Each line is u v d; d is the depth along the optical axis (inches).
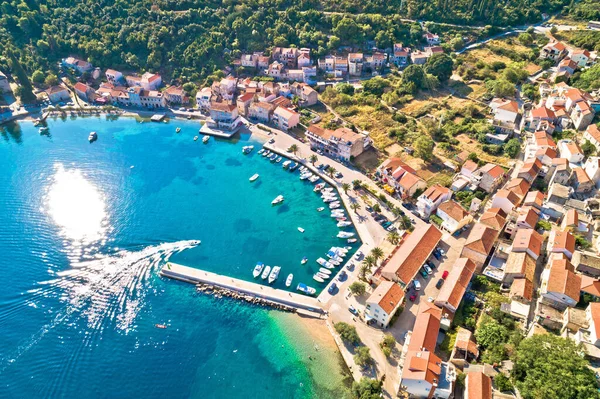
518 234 4591.5
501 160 6151.6
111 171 6633.9
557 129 6520.7
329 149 6707.7
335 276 4660.4
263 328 4220.0
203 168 6702.8
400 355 3806.6
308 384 3720.5
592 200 4943.4
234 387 3740.2
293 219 5605.3
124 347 4072.3
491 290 4239.7
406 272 4335.6
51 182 6358.3
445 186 5826.8
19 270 4877.0
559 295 3786.9
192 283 4697.3
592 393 2930.6
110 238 5334.6
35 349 4060.0
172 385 3769.7
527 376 3149.6
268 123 7859.3
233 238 5310.0
